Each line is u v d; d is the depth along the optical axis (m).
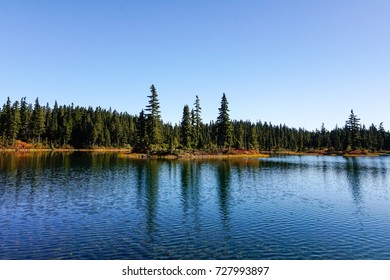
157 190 37.78
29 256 17.19
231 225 23.42
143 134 107.56
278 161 90.81
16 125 127.88
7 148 121.69
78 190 36.84
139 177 48.78
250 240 20.12
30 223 23.47
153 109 101.25
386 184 45.47
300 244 19.47
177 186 40.94
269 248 18.77
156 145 102.62
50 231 21.64
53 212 26.73
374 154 136.62
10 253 17.61
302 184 44.69
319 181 48.16
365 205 30.89
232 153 108.31
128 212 27.06
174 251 18.12
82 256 17.25
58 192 35.38
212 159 91.38
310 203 31.59
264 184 44.00
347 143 146.12
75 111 164.25
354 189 40.84
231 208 28.97
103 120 171.38
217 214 26.67
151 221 24.33
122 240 19.91
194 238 20.41
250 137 142.00
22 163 67.75
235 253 17.89
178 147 105.56
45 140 144.38
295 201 32.50
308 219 25.33
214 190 38.38
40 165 64.38
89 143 154.00
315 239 20.41
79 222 23.89
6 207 28.25
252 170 61.91
